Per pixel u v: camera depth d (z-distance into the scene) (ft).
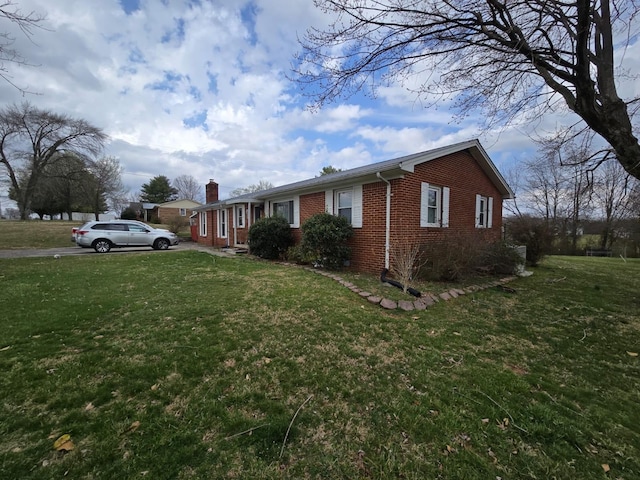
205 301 15.92
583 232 68.08
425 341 11.63
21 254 39.58
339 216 27.40
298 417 6.91
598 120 13.60
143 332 11.64
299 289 18.67
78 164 92.99
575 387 8.74
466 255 21.59
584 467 5.78
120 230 45.14
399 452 6.00
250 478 5.29
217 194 67.82
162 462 5.51
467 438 6.44
